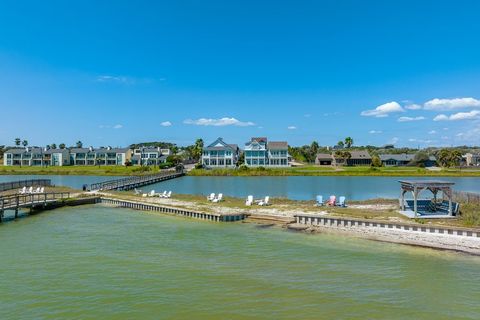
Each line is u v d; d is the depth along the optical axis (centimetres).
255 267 2141
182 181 8950
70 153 15738
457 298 1716
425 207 3591
